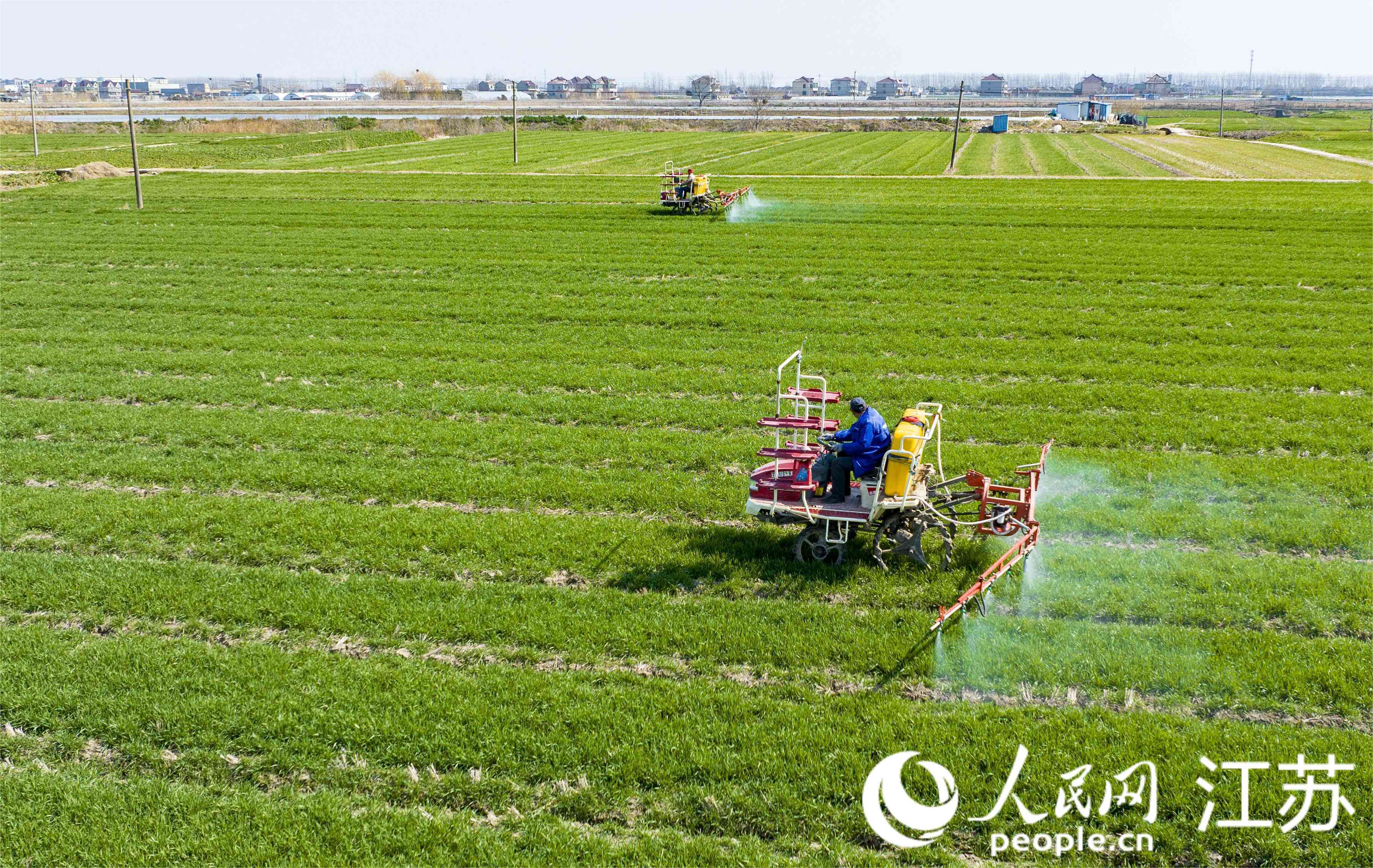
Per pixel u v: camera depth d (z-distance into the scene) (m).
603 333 28.25
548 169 71.81
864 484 14.30
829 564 14.89
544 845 9.62
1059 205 50.53
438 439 20.33
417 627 13.31
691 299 32.06
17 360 25.95
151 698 11.85
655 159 80.50
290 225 46.44
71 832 9.87
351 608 13.81
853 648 12.72
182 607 13.88
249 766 10.78
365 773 10.67
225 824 9.95
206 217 48.44
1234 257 37.19
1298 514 16.42
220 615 13.75
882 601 13.92
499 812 10.18
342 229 45.47
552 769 10.67
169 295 33.22
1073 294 32.22
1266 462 18.66
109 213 49.88
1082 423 20.92
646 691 11.91
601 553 15.33
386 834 9.77
